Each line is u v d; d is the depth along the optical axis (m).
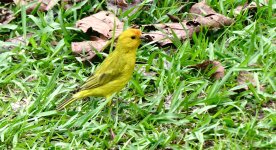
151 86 11.75
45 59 12.39
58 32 13.32
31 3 13.68
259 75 11.74
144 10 13.82
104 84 10.84
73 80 11.97
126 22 13.18
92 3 13.91
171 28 12.80
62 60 12.50
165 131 10.56
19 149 10.14
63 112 11.02
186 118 10.66
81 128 10.62
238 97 11.16
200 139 10.09
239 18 13.26
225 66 12.09
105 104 10.69
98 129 10.54
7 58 12.45
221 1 13.55
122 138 10.40
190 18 13.52
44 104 11.08
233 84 11.51
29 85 11.91
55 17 13.75
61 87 11.35
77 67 12.30
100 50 12.62
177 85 11.61
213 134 10.34
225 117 10.64
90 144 10.25
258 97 11.05
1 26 13.26
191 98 11.08
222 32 13.07
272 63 12.05
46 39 13.01
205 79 11.78
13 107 11.37
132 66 10.95
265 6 13.37
